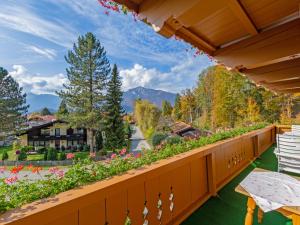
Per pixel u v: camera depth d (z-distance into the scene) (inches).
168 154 89.7
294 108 594.2
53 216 42.2
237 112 696.4
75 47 754.8
